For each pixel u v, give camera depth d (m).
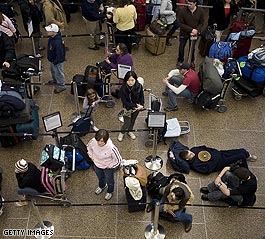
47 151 6.18
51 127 6.07
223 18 8.23
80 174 6.66
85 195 6.38
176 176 6.00
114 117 7.62
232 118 7.68
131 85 6.33
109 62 7.51
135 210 6.10
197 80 7.32
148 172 6.70
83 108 7.20
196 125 7.51
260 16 10.07
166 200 5.65
